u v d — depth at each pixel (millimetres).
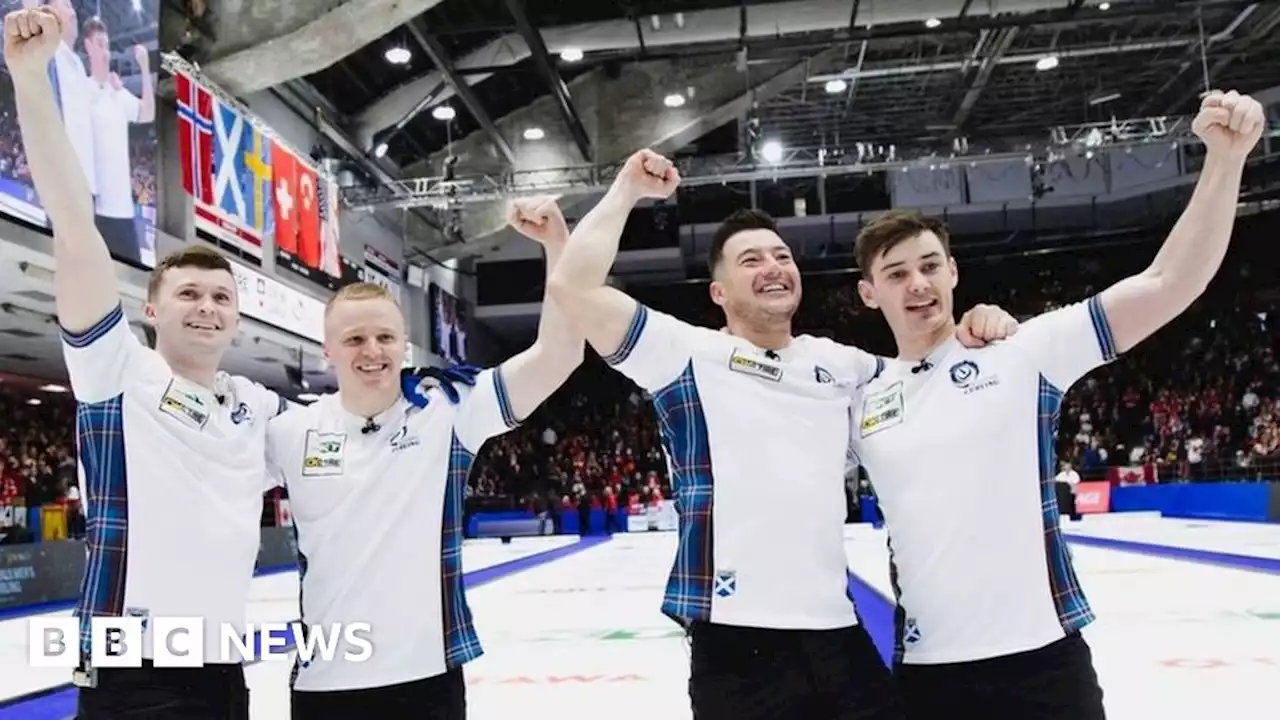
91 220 2463
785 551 2277
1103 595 7043
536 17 16656
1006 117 22969
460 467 2633
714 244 2609
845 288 30359
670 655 5195
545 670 4863
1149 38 18797
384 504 2520
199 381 2668
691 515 2355
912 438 2381
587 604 8156
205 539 2475
